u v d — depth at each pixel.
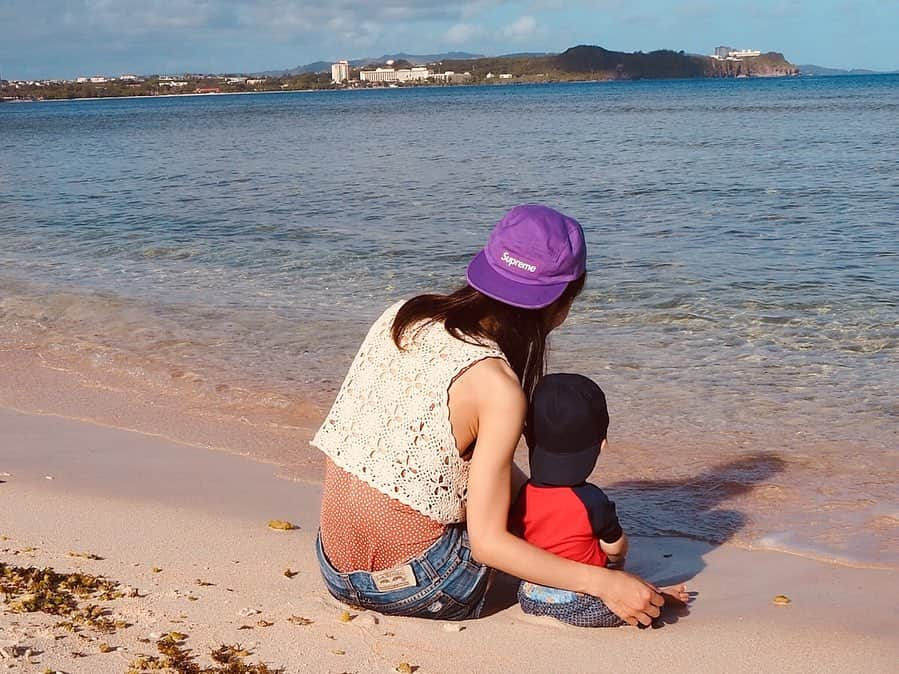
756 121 39.62
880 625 2.80
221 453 4.63
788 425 4.98
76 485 4.09
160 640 2.55
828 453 4.55
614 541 2.84
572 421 2.63
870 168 19.16
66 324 7.62
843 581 3.16
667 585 3.14
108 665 2.39
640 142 29.42
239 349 6.71
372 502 2.65
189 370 6.21
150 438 4.89
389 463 2.61
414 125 45.75
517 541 2.59
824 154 22.86
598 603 2.73
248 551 3.32
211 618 2.73
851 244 10.59
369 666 2.48
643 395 5.54
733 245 10.80
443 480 2.60
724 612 2.91
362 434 2.65
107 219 14.65
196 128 49.16
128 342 6.98
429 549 2.69
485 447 2.51
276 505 3.86
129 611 2.75
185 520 3.65
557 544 2.72
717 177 18.44
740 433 4.87
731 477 4.25
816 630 2.77
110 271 10.12
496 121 47.91
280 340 6.95
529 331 2.60
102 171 24.27
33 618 2.65
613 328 7.10
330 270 9.82
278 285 9.10
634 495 4.06
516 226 2.56
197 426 5.09
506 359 2.56
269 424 5.12
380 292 8.70
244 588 2.97
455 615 2.79
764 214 13.28
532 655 2.59
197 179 21.31
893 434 4.79
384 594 2.74
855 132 30.81
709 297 8.03
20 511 3.72
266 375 6.06
